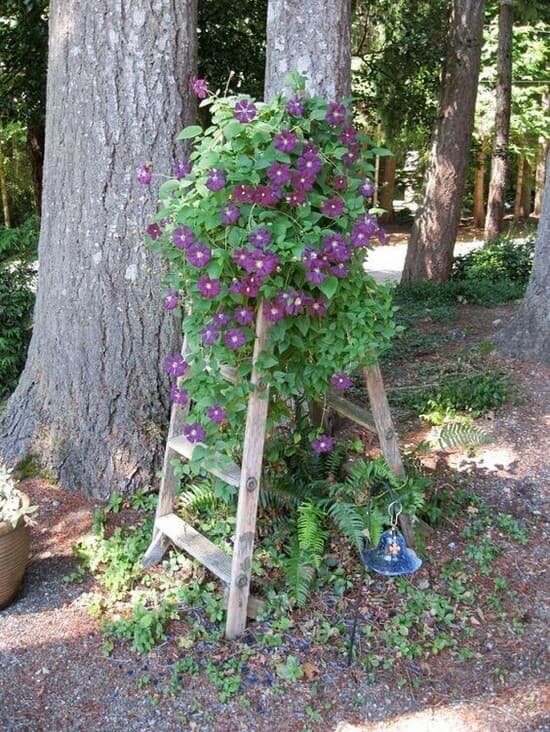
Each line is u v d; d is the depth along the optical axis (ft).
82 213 12.78
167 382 13.57
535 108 59.77
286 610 10.00
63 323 13.23
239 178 8.29
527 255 36.47
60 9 12.45
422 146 65.82
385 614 10.12
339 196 8.92
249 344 9.31
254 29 26.73
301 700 8.84
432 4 35.68
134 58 12.34
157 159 12.69
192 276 9.01
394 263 53.98
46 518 12.62
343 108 9.09
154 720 8.60
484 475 13.92
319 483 11.28
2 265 20.10
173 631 9.92
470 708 8.76
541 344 19.24
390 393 17.52
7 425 14.16
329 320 9.43
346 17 13.47
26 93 27.40
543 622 10.23
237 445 9.78
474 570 11.18
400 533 10.75
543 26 51.60
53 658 9.48
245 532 9.43
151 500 13.03
